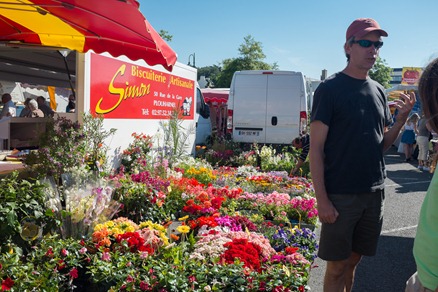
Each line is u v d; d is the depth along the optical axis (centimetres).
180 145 1060
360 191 325
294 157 1158
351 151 326
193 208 567
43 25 523
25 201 382
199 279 337
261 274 351
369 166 329
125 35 497
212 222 488
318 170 327
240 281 333
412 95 344
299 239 497
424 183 1237
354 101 328
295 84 1312
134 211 536
